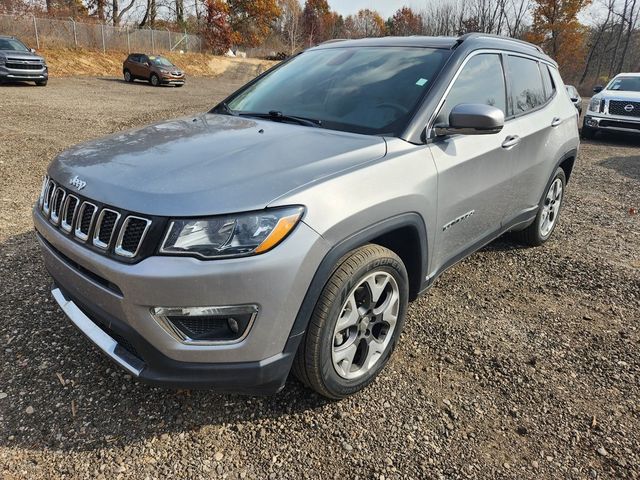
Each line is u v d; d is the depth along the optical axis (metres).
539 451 2.32
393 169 2.47
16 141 8.55
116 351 2.25
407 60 3.23
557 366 2.95
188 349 2.03
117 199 2.07
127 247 2.02
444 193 2.82
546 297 3.80
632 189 7.46
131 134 2.86
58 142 8.73
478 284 3.96
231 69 40.03
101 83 23.27
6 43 18.95
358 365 2.60
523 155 3.71
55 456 2.17
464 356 3.00
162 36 38.72
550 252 4.69
